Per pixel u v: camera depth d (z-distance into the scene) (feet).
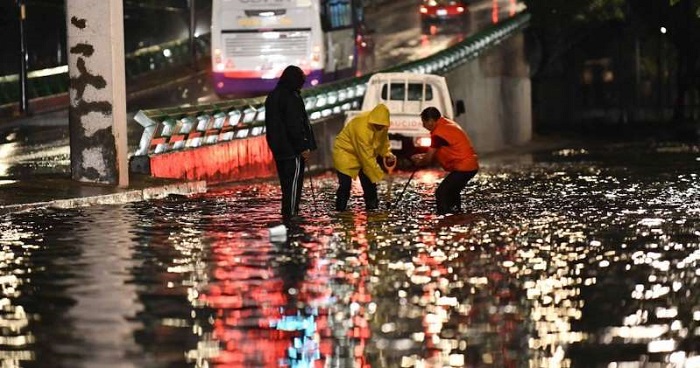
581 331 45.19
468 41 235.61
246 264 64.13
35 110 220.64
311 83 198.18
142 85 248.52
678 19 342.44
